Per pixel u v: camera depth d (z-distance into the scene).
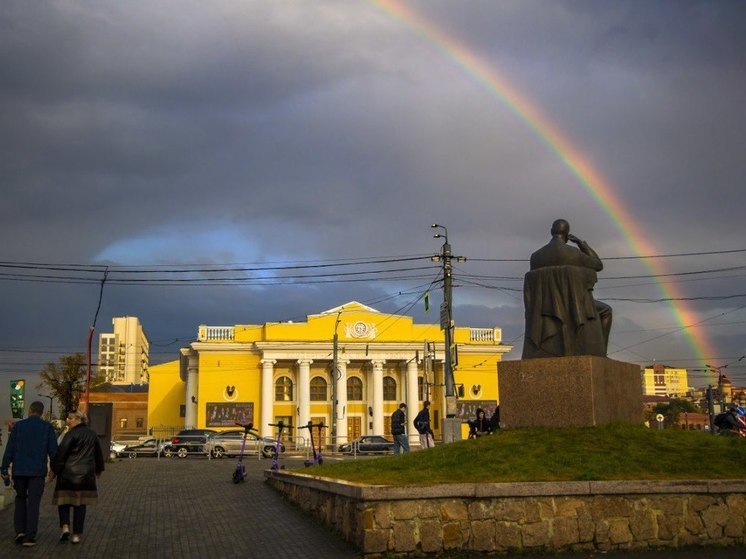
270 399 68.75
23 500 12.05
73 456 12.18
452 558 10.84
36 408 12.32
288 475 17.02
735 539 11.45
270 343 68.75
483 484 11.09
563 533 11.14
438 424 71.69
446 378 35.81
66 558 11.06
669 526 11.35
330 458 43.19
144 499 17.69
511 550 11.00
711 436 14.68
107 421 30.48
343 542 11.85
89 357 41.81
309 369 70.38
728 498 11.54
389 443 52.50
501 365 15.67
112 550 11.63
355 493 11.23
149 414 79.69
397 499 10.89
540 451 13.38
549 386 15.12
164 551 11.55
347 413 71.69
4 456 12.07
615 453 13.05
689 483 11.42
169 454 46.41
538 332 15.87
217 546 11.87
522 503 11.14
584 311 15.73
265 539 12.38
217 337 70.62
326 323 70.88
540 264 16.30
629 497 11.34
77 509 12.19
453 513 11.00
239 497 17.97
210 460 38.41
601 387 15.16
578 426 14.77
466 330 73.94
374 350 70.75
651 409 109.50
